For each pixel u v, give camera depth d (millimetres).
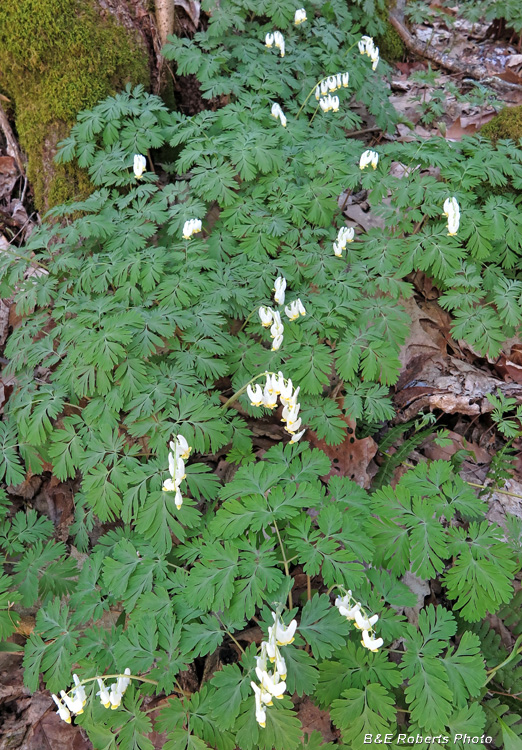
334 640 264
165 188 469
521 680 307
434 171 579
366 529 301
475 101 675
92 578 311
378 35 773
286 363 392
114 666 280
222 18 551
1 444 370
